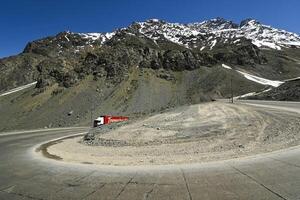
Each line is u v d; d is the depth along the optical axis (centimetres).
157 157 1370
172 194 765
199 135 1927
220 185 801
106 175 1002
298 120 2122
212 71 16325
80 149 1972
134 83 14888
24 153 1784
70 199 781
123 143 2012
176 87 14975
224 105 3697
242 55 19862
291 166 909
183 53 17512
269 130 1850
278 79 17400
